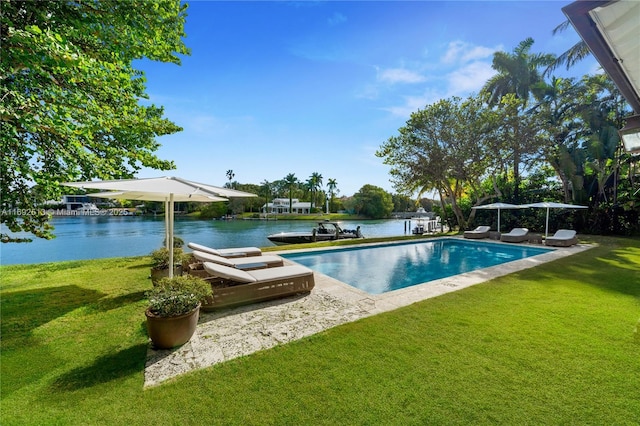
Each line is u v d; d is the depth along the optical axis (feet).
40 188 15.90
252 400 7.82
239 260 21.49
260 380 8.68
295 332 11.98
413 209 212.02
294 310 14.52
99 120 14.26
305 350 10.43
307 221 151.02
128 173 19.92
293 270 17.78
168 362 9.73
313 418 7.17
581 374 8.75
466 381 8.51
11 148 13.84
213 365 9.53
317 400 7.79
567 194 51.80
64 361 9.79
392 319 13.11
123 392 8.17
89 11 14.97
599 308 14.26
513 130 49.73
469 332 11.68
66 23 14.29
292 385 8.44
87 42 15.44
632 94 6.37
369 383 8.46
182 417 7.23
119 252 54.08
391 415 7.23
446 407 7.47
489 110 50.72
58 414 7.30
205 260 18.33
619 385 8.21
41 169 15.55
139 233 85.81
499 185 60.75
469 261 33.63
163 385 8.48
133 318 13.50
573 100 53.16
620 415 7.10
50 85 12.85
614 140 46.03
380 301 15.72
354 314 13.88
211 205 167.12
